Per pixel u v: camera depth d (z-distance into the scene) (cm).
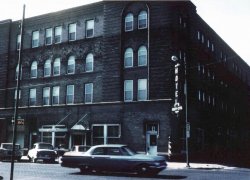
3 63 4425
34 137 4050
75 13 3962
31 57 4244
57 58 4053
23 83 4250
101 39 3722
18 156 3228
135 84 3450
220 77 4897
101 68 3672
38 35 4234
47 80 4072
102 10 3766
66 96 3900
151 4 3469
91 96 3719
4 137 4231
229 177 1961
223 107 4975
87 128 3628
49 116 3947
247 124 6412
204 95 4172
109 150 2014
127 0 3594
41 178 1845
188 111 3588
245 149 5531
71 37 3975
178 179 1808
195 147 3694
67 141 3741
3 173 2102
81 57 3847
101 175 1992
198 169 2544
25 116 4128
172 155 3153
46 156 3075
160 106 3259
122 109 3456
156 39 3394
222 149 4619
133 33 3528
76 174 2047
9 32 4456
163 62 3328
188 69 3656
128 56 3547
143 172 1925
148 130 3316
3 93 4356
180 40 3503
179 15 3534
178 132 3300
